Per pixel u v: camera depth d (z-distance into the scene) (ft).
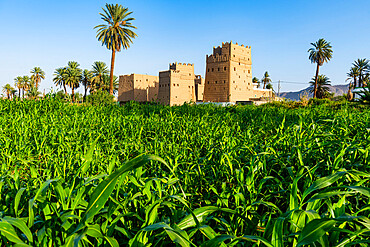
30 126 21.86
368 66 227.20
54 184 5.59
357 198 7.70
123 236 6.74
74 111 34.86
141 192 7.17
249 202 7.81
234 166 11.23
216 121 25.31
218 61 206.18
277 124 24.68
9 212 6.70
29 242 5.13
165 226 4.23
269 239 4.90
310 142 11.99
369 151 9.70
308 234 3.82
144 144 17.29
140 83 258.57
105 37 127.85
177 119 27.78
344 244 4.48
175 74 217.36
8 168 11.71
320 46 183.21
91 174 10.11
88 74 231.91
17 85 281.33
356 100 62.34
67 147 14.76
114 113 34.68
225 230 6.83
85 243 5.19
